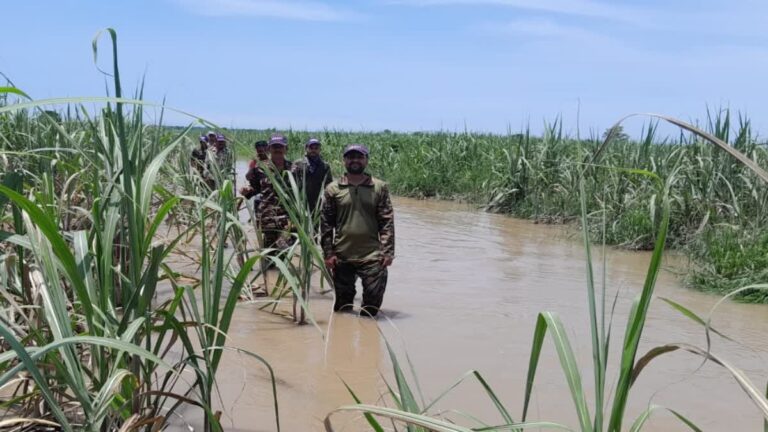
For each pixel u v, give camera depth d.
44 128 6.79
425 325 6.30
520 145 16.03
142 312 2.97
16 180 2.83
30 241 2.72
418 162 20.89
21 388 4.05
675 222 11.16
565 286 8.05
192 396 4.30
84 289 2.65
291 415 4.14
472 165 19.36
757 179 10.47
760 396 1.77
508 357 5.40
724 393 4.75
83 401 2.59
